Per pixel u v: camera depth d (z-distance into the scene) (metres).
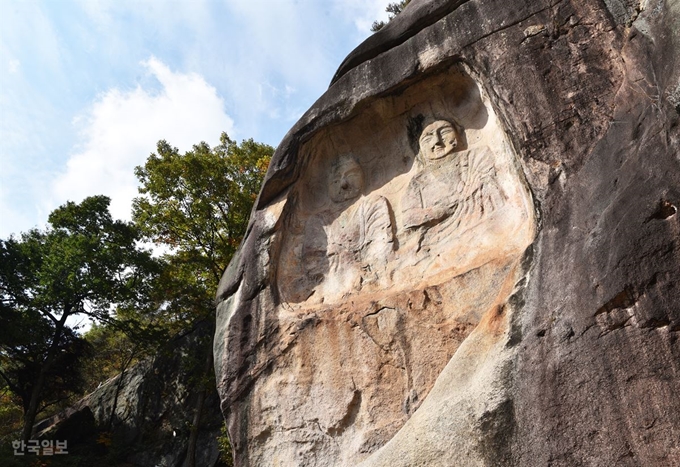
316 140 5.32
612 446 2.62
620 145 3.21
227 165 16.91
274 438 4.40
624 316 2.78
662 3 3.29
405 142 5.20
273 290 4.92
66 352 16.64
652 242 2.76
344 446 4.11
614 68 3.68
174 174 16.16
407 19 4.98
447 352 3.91
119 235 16.98
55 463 14.48
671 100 2.88
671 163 2.81
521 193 4.11
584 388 2.78
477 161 4.64
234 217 16.27
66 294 15.53
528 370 3.02
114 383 18.64
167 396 16.88
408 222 4.75
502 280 3.86
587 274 2.97
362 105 5.02
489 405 3.06
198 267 16.42
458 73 4.65
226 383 4.73
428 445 3.21
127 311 17.11
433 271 4.37
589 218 3.16
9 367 16.84
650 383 2.61
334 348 4.39
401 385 4.04
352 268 4.88
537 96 3.87
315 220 5.30
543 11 4.12
